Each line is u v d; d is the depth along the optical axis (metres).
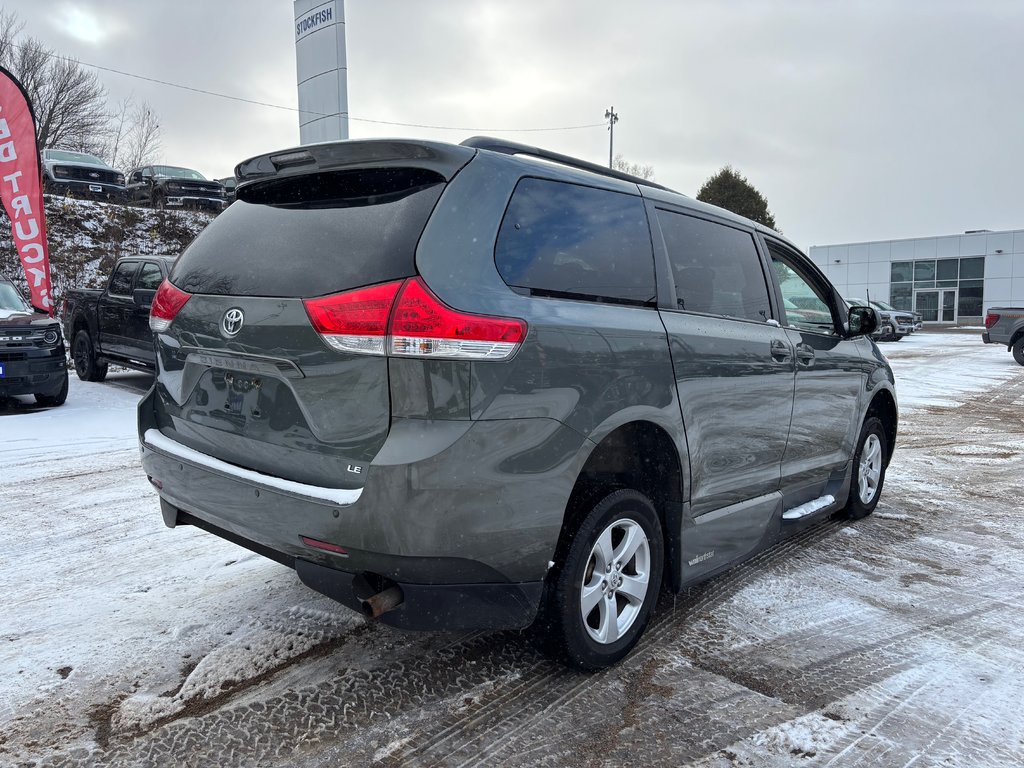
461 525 2.20
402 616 2.31
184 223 21.02
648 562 2.95
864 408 4.68
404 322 2.16
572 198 2.77
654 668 2.89
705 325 3.17
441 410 2.17
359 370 2.23
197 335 2.74
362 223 2.42
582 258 2.70
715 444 3.18
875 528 4.86
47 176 19.88
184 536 4.38
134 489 5.48
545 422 2.37
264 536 2.46
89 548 4.15
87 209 19.86
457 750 2.33
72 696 2.59
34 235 10.66
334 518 2.22
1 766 2.19
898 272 42.44
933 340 27.72
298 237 2.56
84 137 30.22
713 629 3.26
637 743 2.39
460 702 2.60
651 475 3.05
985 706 2.66
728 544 3.38
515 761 2.28
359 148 2.50
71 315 11.58
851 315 4.47
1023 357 17.33
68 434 7.59
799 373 3.82
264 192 2.90
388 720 2.49
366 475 2.21
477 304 2.25
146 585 3.61
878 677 2.86
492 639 3.08
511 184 2.54
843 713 2.59
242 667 2.80
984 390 12.74
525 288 2.44
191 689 2.65
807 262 4.30
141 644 2.98
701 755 2.33
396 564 2.20
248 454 2.58
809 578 3.92
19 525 4.57
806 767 2.28
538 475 2.35
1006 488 6.04
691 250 3.30
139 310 9.57
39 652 2.91
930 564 4.17
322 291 2.33
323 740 2.36
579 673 2.82
